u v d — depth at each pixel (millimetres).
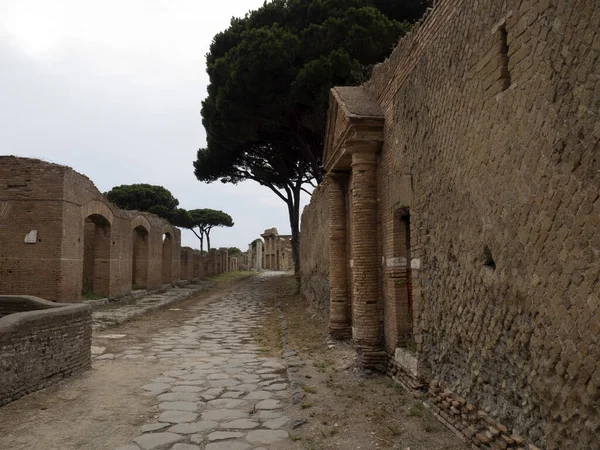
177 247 33906
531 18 3873
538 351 3838
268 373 9117
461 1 5281
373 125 8836
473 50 4973
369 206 9070
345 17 18156
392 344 8180
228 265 61469
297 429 5953
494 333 4602
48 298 15781
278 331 14602
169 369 9445
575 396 3387
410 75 7098
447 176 5691
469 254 5113
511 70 4211
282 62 18266
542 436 3838
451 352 5684
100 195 19422
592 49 3172
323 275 15719
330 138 11789
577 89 3324
